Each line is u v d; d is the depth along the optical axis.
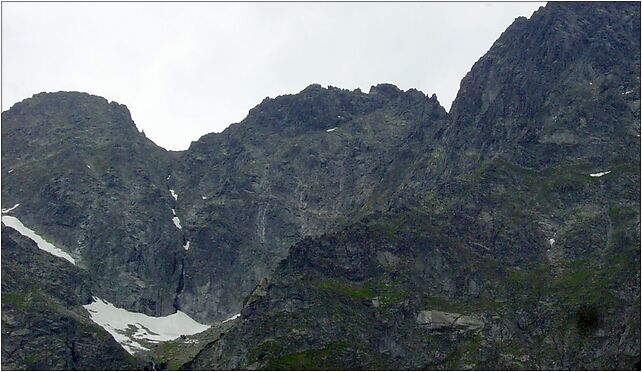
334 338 168.50
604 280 174.00
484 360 164.50
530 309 174.00
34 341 182.50
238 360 168.50
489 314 174.38
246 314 177.75
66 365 180.38
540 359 162.12
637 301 164.38
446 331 171.88
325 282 183.88
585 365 157.88
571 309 169.12
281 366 161.25
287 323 171.25
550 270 184.38
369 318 174.25
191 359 181.50
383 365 165.25
